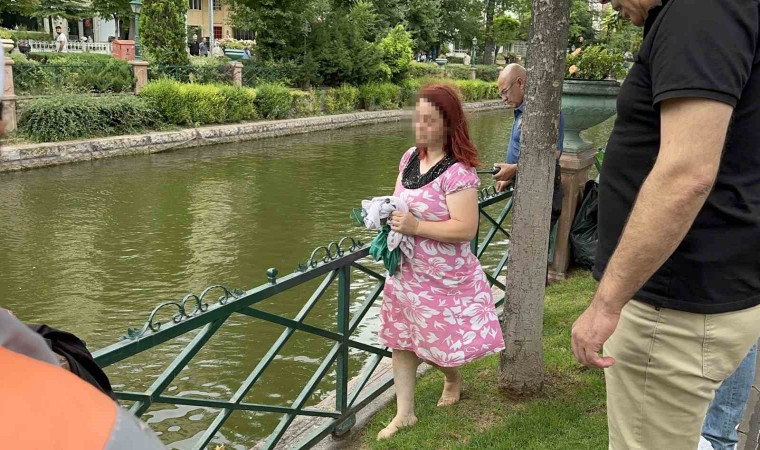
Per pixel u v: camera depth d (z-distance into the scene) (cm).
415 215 264
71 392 61
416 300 268
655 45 137
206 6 4581
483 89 3200
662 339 153
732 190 141
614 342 164
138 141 1415
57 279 636
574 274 505
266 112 1902
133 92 1619
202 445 229
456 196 256
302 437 308
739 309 147
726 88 126
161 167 1282
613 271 143
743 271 146
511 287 299
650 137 148
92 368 96
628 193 154
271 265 694
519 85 405
